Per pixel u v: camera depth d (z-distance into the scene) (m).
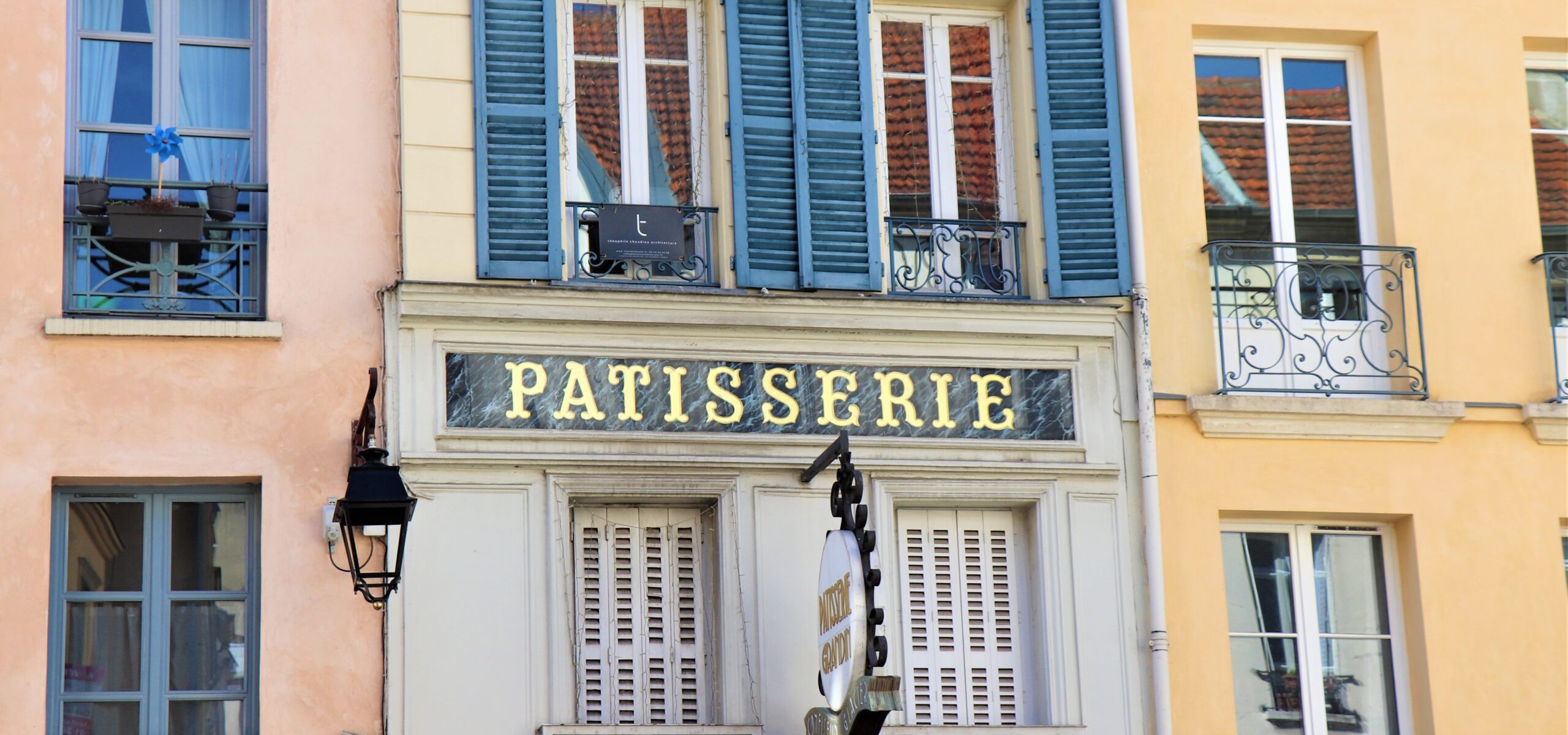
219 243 12.75
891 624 12.94
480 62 13.09
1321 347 13.58
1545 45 14.60
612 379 12.77
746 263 13.14
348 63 13.02
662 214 13.20
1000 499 13.12
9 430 12.05
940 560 13.18
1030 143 13.77
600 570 12.70
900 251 13.63
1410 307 13.89
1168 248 13.74
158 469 12.15
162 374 12.28
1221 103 14.33
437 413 12.46
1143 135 13.92
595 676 12.54
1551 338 13.95
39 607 11.85
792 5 13.60
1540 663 13.34
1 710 11.67
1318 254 14.05
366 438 12.03
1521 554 13.52
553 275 12.84
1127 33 13.89
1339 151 14.36
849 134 13.52
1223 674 13.04
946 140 13.91
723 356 12.95
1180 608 13.10
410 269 12.72
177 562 12.30
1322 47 14.48
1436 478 13.56
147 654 12.15
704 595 12.80
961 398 13.23
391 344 12.55
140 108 12.98
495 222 12.88
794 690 12.56
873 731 11.55
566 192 13.31
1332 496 13.42
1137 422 13.35
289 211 12.70
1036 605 13.10
